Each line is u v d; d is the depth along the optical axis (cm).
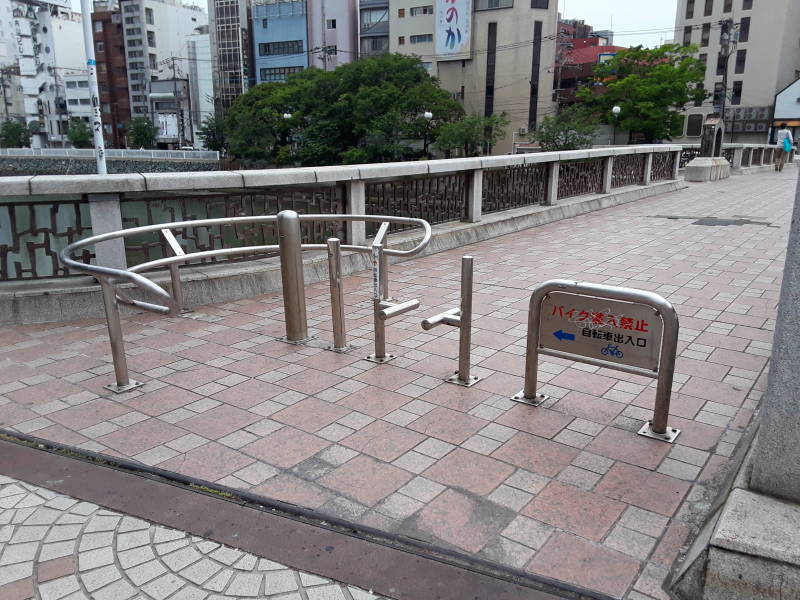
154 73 8994
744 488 238
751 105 5712
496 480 296
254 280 639
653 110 4697
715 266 741
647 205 1338
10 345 489
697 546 233
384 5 7181
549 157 1098
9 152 7575
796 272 211
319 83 5488
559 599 221
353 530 260
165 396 396
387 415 366
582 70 6775
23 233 563
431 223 895
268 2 7681
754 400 381
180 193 622
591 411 369
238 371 436
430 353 470
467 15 6303
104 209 569
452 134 4859
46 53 9588
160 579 232
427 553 245
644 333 326
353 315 570
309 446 330
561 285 345
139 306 378
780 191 1605
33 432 348
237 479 299
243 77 8312
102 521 268
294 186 697
